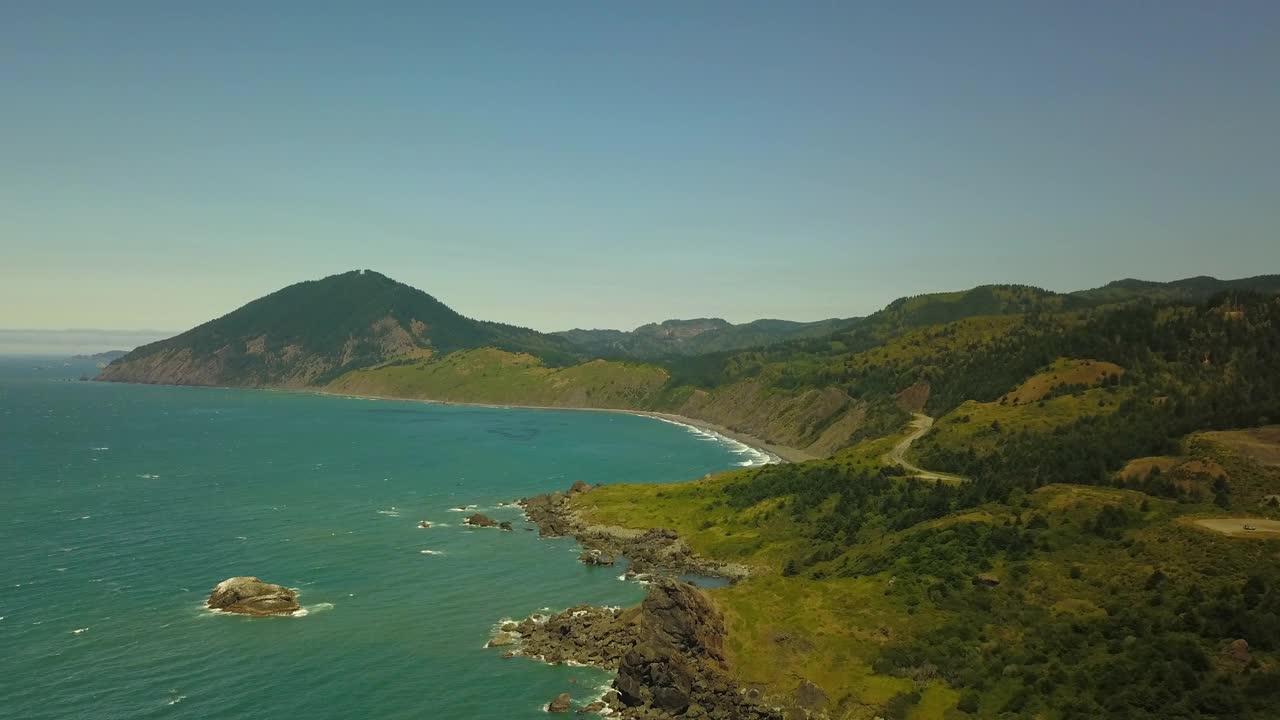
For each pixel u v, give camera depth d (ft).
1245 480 428.15
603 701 333.21
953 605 370.53
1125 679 286.66
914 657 338.13
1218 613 303.68
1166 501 416.87
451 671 357.20
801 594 409.08
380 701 326.03
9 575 467.52
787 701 327.47
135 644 372.79
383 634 396.78
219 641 379.96
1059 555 385.50
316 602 440.45
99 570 482.69
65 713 304.50
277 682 338.95
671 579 380.78
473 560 535.19
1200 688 271.69
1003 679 311.06
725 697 330.13
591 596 463.42
